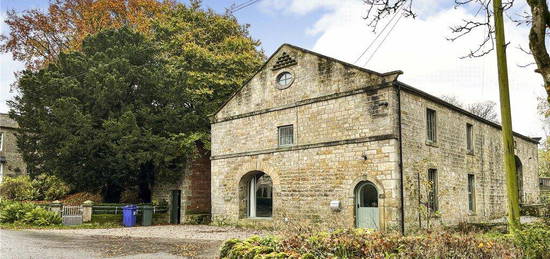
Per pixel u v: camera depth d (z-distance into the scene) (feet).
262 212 62.85
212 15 87.61
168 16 86.69
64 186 87.35
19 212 62.34
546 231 21.68
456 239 23.31
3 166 104.06
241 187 64.54
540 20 18.04
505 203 71.82
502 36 24.58
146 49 73.51
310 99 56.18
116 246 40.16
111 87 65.36
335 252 23.21
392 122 47.67
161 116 69.97
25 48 89.45
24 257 32.40
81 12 90.48
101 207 68.18
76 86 65.05
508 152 24.52
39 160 70.74
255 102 63.67
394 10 22.50
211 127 70.59
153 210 72.64
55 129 63.62
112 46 72.95
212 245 41.09
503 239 24.14
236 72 78.84
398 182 46.80
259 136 62.39
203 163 77.71
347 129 51.83
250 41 87.10
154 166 74.02
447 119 58.34
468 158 62.18
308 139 55.98
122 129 64.54
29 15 87.86
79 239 45.70
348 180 50.93
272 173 59.72
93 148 64.69
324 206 52.95
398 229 45.47
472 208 62.34
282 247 24.73
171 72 71.72
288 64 59.67
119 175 68.28
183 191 74.38
